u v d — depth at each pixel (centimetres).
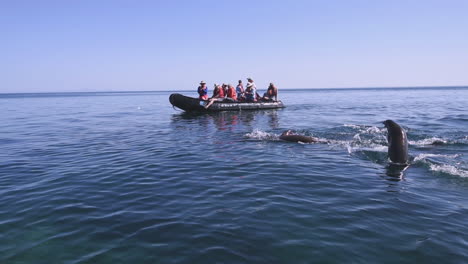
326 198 474
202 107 1997
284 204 451
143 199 480
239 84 2220
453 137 988
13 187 551
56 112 2588
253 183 555
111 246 340
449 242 337
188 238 353
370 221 390
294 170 638
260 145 918
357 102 3622
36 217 419
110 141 1046
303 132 1138
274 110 2239
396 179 567
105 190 527
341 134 1093
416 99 4188
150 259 313
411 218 398
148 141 1032
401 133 683
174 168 668
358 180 566
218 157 768
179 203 461
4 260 315
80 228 384
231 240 347
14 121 1788
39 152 869
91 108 3191
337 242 340
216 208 439
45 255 324
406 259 307
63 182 577
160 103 4291
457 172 601
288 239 347
